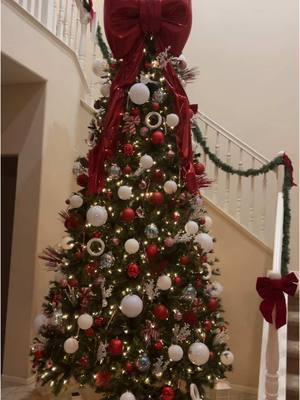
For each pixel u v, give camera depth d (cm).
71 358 228
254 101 494
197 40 522
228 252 369
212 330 248
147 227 220
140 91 231
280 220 323
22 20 291
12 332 317
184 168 247
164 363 217
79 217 245
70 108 362
